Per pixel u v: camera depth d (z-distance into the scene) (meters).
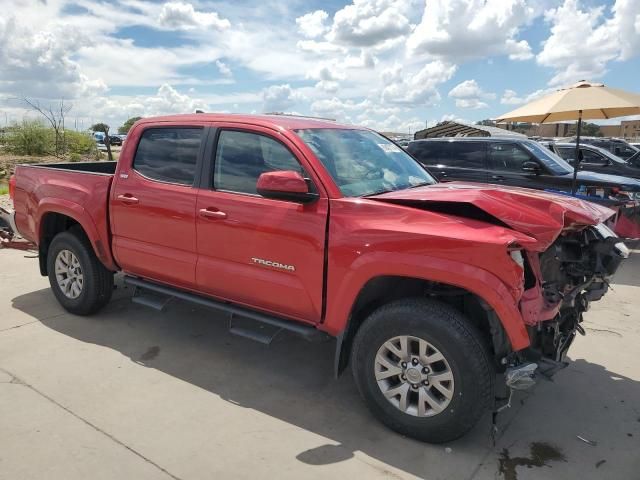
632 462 3.00
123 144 4.53
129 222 4.39
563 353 3.43
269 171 3.65
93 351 4.29
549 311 2.97
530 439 3.21
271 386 3.82
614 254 3.40
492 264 2.76
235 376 3.96
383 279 3.28
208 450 3.01
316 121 4.12
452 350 2.90
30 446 2.98
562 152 12.05
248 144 3.80
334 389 3.80
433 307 3.00
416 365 3.08
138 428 3.21
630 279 6.92
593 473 2.90
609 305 5.79
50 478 2.73
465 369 2.89
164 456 2.94
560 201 3.48
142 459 2.91
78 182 4.76
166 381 3.84
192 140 4.09
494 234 2.81
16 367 3.96
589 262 3.43
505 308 2.76
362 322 3.49
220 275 3.84
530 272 2.97
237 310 3.89
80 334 4.62
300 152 3.51
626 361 4.34
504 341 2.93
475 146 9.16
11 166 18.48
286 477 2.80
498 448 3.11
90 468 2.81
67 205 4.74
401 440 3.17
